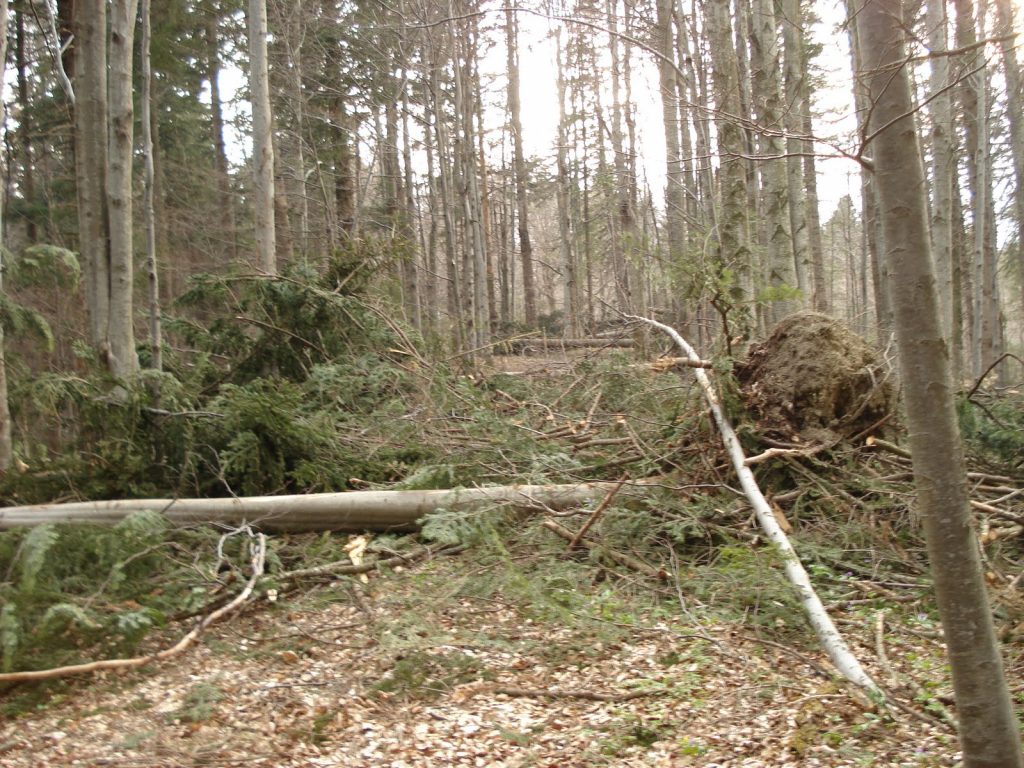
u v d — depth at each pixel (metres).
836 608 4.95
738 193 9.55
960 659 2.54
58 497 7.06
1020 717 3.47
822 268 19.97
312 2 19.56
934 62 10.52
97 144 8.44
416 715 3.88
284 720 3.88
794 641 4.58
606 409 9.11
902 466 6.37
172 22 16.42
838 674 4.09
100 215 8.41
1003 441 6.71
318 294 9.87
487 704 3.96
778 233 10.67
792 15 11.35
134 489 6.97
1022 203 15.48
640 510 6.18
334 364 9.70
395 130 20.94
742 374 6.98
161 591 5.46
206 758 3.54
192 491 7.19
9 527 6.39
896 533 5.79
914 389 2.53
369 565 5.88
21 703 4.21
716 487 6.16
